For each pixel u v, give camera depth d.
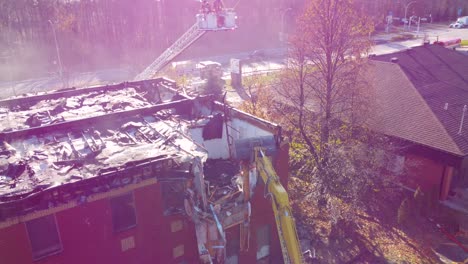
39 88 51.41
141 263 14.17
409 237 21.64
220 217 14.27
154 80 25.70
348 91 24.06
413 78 31.22
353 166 21.44
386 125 26.39
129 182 12.97
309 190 23.98
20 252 11.51
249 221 15.90
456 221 22.48
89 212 12.48
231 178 16.97
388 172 25.14
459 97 29.23
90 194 12.31
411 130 25.22
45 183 11.92
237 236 17.11
